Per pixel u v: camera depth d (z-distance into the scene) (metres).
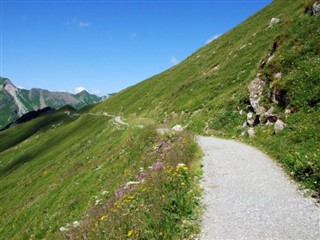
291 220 10.45
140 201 12.52
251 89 30.08
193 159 18.33
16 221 39.25
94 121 118.81
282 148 18.20
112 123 79.38
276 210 11.24
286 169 15.55
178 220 10.58
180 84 73.00
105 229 10.97
